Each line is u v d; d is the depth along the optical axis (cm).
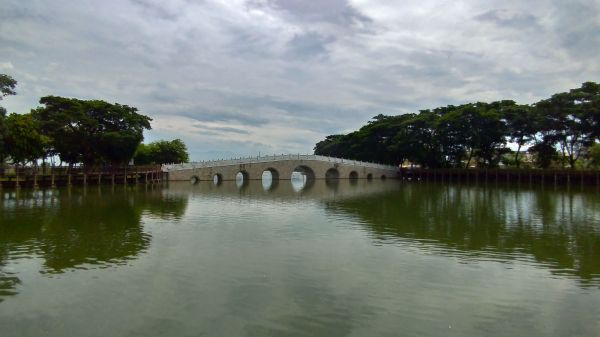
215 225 2650
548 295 1407
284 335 1116
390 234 2369
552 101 6594
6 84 4131
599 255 1906
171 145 9738
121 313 1250
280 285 1488
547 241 2195
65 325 1176
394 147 9244
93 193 4722
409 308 1291
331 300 1350
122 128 6216
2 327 1164
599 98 5888
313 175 8888
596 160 7269
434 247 2053
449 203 3975
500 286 1491
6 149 4938
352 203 3978
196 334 1120
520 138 7475
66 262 1769
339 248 2025
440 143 8625
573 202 4009
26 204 3609
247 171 8094
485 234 2373
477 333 1134
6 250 1964
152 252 1933
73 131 5834
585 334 1130
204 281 1525
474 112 7694
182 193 4944
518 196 4703
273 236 2303
